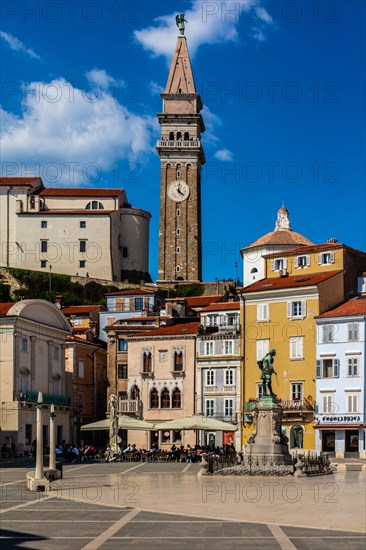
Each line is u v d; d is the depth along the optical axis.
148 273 198.00
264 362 70.56
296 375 111.19
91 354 136.50
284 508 42.59
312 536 32.84
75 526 35.97
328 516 39.22
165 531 34.38
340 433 105.62
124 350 129.12
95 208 189.75
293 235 169.12
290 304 112.88
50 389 122.12
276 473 65.75
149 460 97.75
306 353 110.81
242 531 34.28
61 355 126.75
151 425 97.00
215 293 182.38
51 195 188.88
